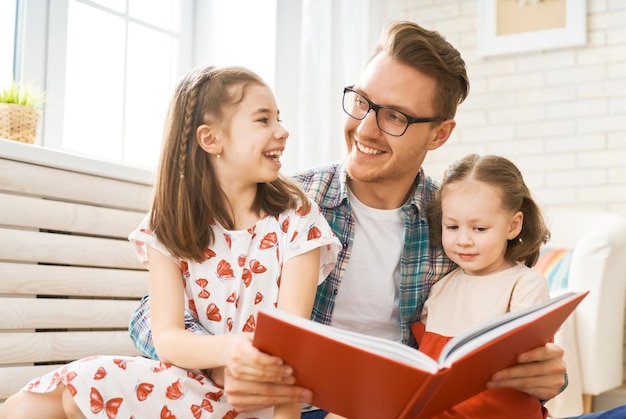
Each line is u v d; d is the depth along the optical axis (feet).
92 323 6.76
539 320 3.67
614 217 10.28
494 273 5.16
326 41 10.34
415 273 5.28
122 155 9.17
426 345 5.09
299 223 4.70
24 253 6.21
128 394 4.12
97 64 8.82
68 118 8.48
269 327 3.36
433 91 5.14
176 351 4.17
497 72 12.27
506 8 12.16
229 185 4.74
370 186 5.23
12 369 5.99
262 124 4.65
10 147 6.12
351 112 5.30
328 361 3.41
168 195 4.65
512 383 4.13
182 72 10.01
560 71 11.84
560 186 11.75
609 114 11.49
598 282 9.37
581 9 11.62
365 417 3.81
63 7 8.28
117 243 7.11
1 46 7.80
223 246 4.70
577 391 9.16
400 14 12.42
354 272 5.27
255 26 10.16
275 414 4.17
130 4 9.28
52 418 4.17
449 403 3.89
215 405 4.30
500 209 5.05
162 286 4.52
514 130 12.10
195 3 10.30
